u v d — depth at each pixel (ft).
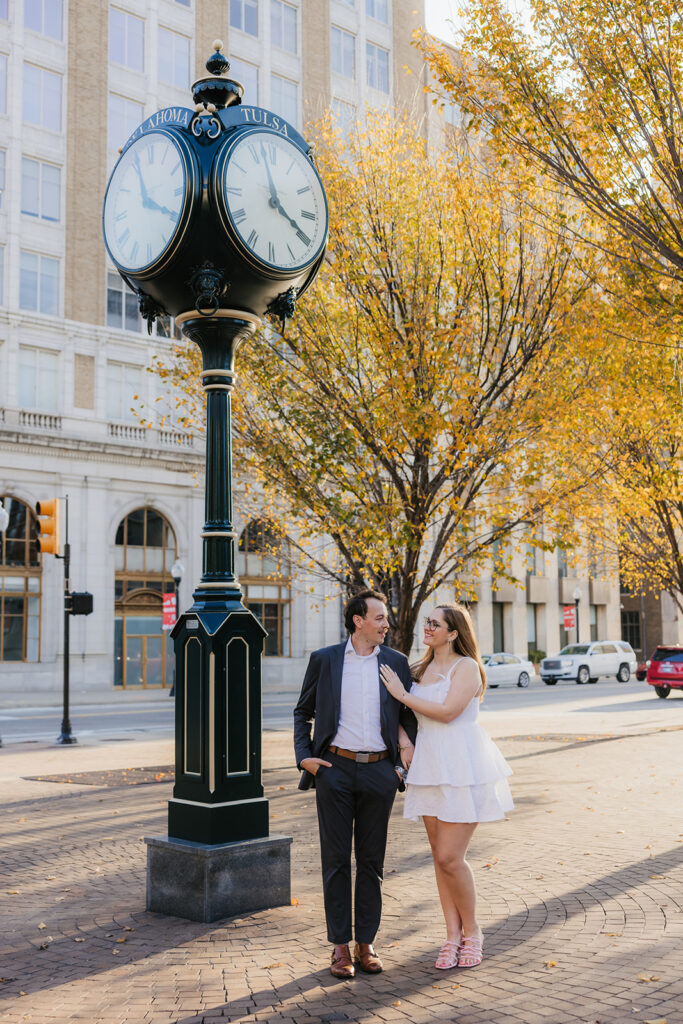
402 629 40.75
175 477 116.37
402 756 16.74
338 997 14.79
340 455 39.81
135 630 114.42
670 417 39.96
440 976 15.72
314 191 21.38
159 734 63.72
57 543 51.29
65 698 56.90
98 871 23.61
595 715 76.07
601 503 44.91
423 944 17.51
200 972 15.93
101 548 109.70
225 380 20.85
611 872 22.56
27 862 24.68
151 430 114.73
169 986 15.29
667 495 43.32
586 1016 13.78
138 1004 14.53
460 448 36.17
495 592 151.94
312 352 40.98
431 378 37.50
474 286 38.65
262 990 15.10
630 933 17.75
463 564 40.52
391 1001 14.58
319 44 132.57
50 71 111.34
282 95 129.08
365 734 16.57
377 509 38.40
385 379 40.81
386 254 40.09
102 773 41.93
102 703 100.01
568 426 38.78
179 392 116.78
